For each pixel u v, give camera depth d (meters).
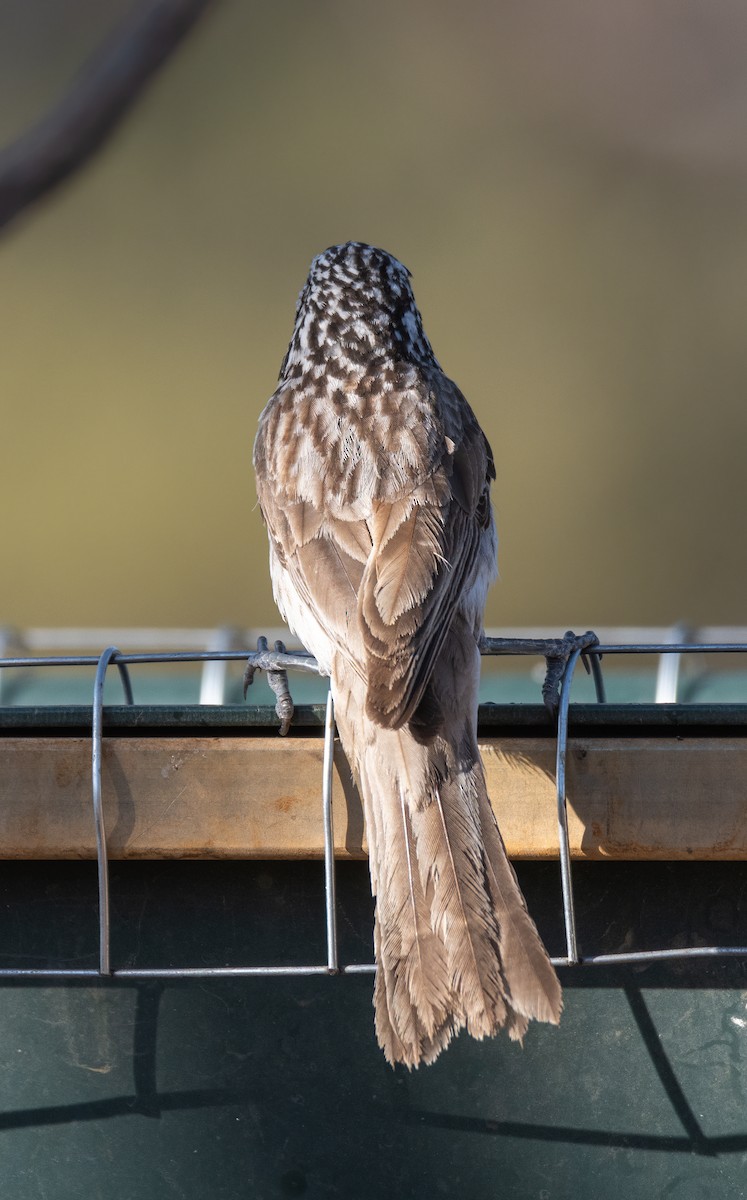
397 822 2.98
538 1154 2.99
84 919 2.99
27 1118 2.99
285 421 3.15
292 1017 2.99
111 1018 2.99
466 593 3.09
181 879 2.99
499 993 2.95
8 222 3.22
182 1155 2.99
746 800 2.97
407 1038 2.95
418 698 3.00
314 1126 2.99
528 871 2.99
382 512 3.09
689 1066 2.98
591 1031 2.98
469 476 3.12
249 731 2.99
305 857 2.98
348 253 3.21
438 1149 2.99
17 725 2.98
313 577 3.08
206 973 2.97
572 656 2.98
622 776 2.97
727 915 2.98
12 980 2.99
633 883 2.98
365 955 2.99
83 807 2.97
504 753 2.99
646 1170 2.98
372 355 3.19
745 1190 2.98
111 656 2.99
